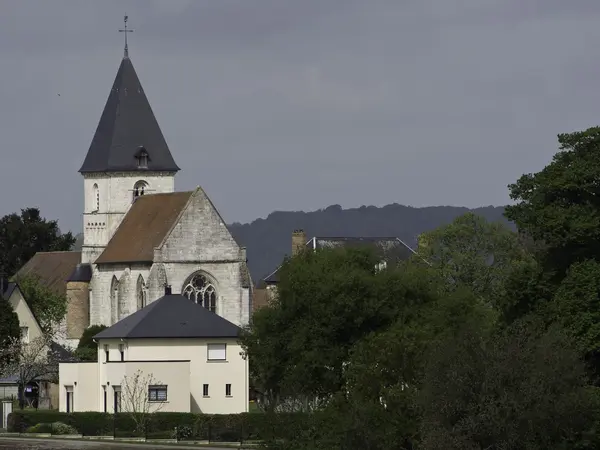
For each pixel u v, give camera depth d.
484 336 197.75
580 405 182.62
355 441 197.75
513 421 180.75
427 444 181.38
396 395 199.75
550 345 186.50
